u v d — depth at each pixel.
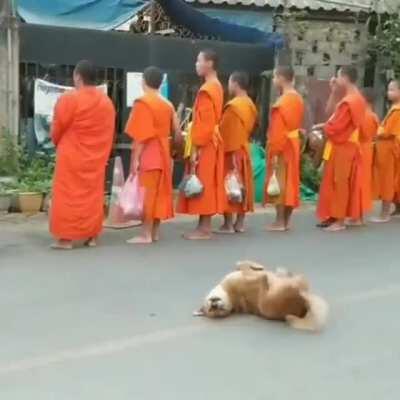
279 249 10.15
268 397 6.61
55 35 12.16
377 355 7.29
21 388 6.64
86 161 9.68
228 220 10.92
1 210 11.28
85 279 8.74
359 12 14.81
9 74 11.77
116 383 6.74
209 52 10.31
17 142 11.90
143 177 10.06
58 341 7.34
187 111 12.88
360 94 11.35
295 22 14.39
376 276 9.20
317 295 8.53
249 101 10.79
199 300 8.29
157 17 14.23
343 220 11.45
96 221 9.85
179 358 7.14
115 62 12.52
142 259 9.49
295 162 11.02
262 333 7.63
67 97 9.62
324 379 6.88
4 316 7.77
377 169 12.09
